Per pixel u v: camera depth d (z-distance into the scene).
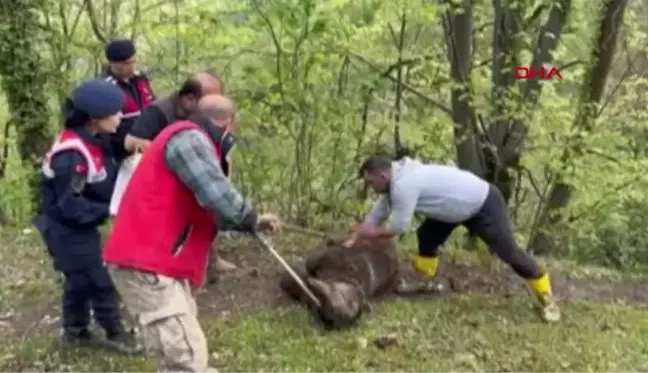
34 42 8.12
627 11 8.00
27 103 8.33
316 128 7.65
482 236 5.77
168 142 4.03
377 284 6.00
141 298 4.11
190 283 4.41
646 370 5.22
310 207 8.00
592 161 7.73
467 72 7.49
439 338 5.52
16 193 8.56
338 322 5.54
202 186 3.96
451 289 6.43
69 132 4.84
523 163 7.67
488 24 7.82
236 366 5.12
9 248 7.27
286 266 5.31
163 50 7.89
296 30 7.13
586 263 8.45
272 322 5.69
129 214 4.10
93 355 5.25
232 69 7.53
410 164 5.65
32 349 5.32
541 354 5.35
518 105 7.37
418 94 7.79
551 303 5.87
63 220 4.96
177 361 4.12
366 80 7.46
